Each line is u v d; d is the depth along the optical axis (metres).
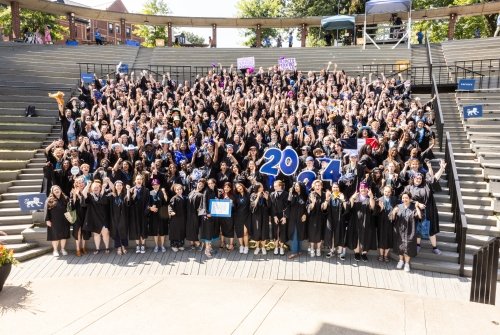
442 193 11.05
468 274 8.66
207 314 5.96
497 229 9.66
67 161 10.48
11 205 11.39
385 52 24.00
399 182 9.80
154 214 9.91
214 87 17.33
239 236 9.89
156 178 10.23
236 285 7.18
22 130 15.02
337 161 10.20
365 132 11.36
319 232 9.58
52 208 9.52
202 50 26.80
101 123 12.99
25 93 18.06
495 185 10.72
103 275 8.59
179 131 12.76
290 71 18.94
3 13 37.84
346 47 25.73
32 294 6.75
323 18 30.77
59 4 28.06
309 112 13.09
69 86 19.83
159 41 29.34
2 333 5.44
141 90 16.48
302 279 8.41
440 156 12.30
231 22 32.00
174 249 10.04
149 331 5.44
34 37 27.73
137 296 6.64
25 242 10.09
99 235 9.89
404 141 11.03
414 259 9.26
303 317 5.89
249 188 10.02
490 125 13.41
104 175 10.20
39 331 5.48
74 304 6.34
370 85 16.19
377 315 5.98
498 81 16.84
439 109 13.13
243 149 11.75
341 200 9.46
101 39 31.64
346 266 9.16
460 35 39.19
